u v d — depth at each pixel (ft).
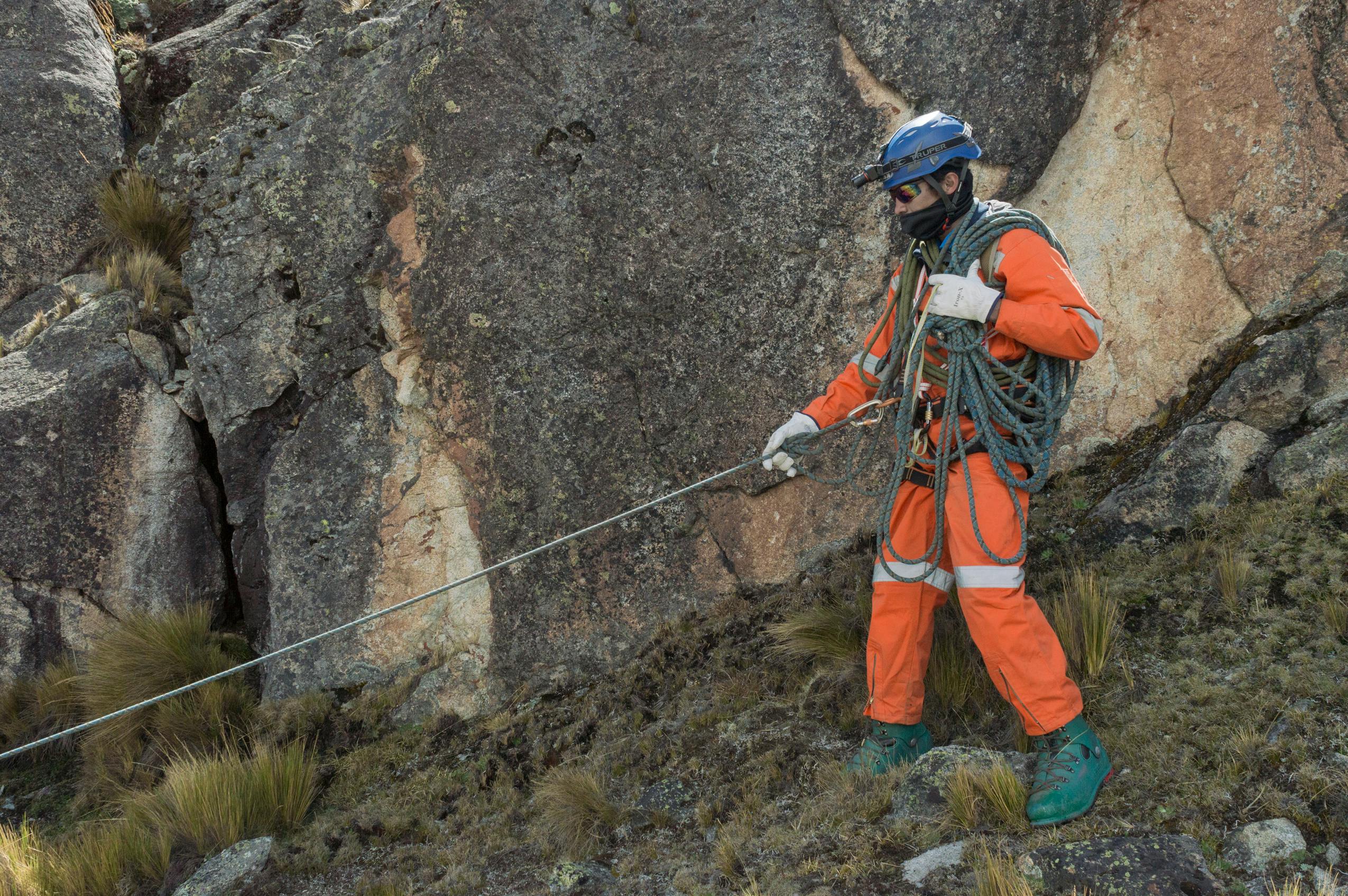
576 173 14.29
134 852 11.82
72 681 16.03
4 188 18.51
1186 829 7.75
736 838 9.46
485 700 14.76
